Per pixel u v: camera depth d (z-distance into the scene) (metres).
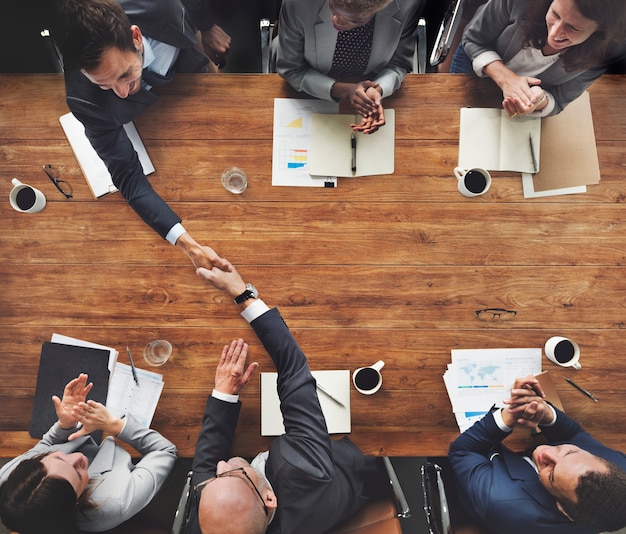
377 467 1.69
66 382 1.70
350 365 1.74
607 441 1.71
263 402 1.70
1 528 1.53
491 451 1.68
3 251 1.74
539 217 1.76
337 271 1.75
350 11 1.34
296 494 1.52
